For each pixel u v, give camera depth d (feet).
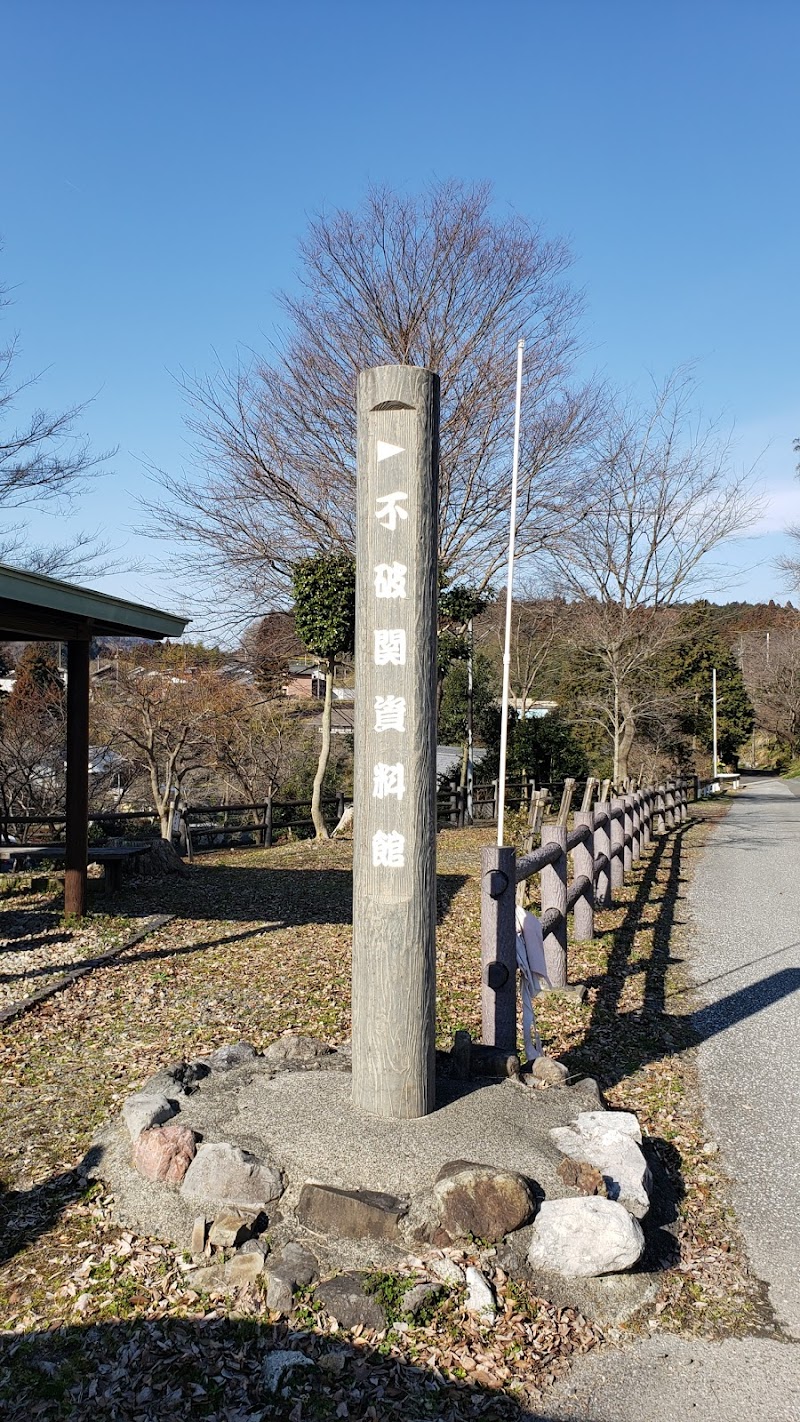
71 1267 9.32
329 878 35.58
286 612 52.39
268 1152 10.45
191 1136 10.63
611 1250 9.12
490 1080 12.41
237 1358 8.15
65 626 24.61
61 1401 7.70
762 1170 11.84
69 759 25.27
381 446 10.77
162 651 55.06
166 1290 8.93
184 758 54.19
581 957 22.09
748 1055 15.90
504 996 13.56
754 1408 7.80
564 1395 7.91
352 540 50.65
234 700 52.03
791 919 28.22
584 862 23.72
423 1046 10.96
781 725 170.50
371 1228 9.41
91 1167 11.05
